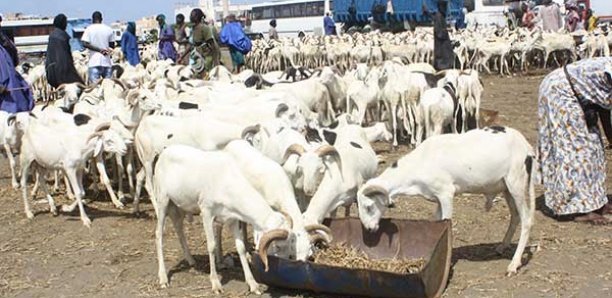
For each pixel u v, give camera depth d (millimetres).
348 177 7484
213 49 16375
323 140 8297
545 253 7492
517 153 6848
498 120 14750
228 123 9125
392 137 13086
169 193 6934
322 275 6277
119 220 9500
